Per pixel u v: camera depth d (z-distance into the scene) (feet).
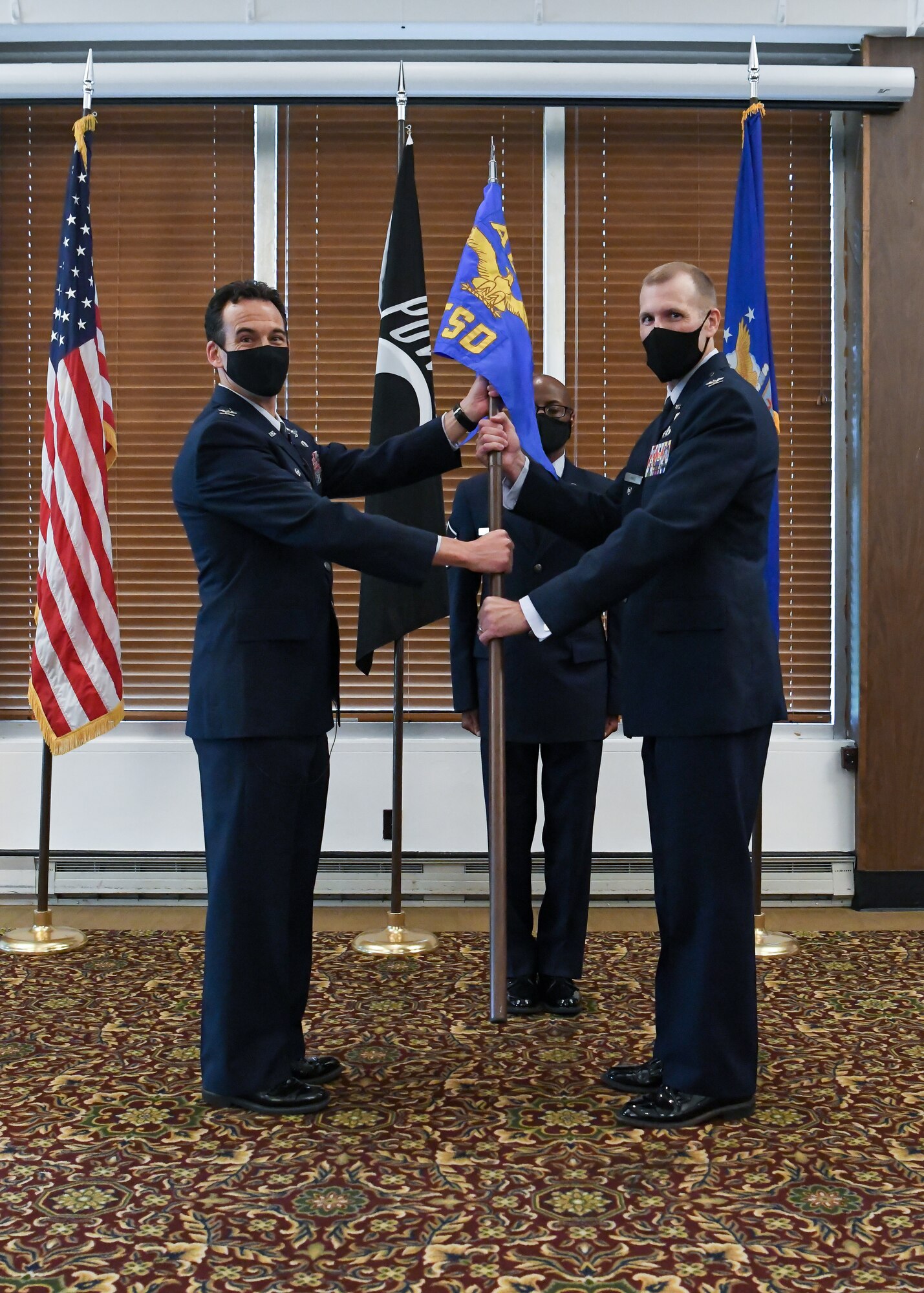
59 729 11.32
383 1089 7.66
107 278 13.99
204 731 7.35
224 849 7.29
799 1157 6.55
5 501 14.10
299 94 13.14
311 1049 8.51
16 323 14.07
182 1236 5.61
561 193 13.94
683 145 14.03
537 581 10.02
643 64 12.89
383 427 11.39
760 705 7.06
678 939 7.20
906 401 13.47
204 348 13.99
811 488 14.15
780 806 13.66
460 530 10.47
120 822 13.58
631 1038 8.74
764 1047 8.52
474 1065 8.15
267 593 7.36
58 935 11.64
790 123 14.07
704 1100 7.09
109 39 13.75
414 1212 5.86
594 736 9.74
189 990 10.02
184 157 13.98
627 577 6.85
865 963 10.98
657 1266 5.31
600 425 14.03
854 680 13.82
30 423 14.10
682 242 14.03
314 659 7.49
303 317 13.99
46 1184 6.22
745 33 13.52
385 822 13.51
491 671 7.57
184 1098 7.49
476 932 12.26
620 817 13.57
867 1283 5.17
